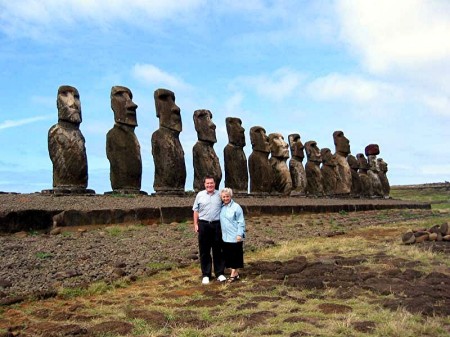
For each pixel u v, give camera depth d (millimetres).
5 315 7656
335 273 10195
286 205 23391
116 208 15938
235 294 8852
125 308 7984
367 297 8383
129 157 20562
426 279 9547
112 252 11797
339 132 37156
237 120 27312
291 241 15094
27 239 12758
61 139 18578
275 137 30625
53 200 16281
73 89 19203
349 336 6477
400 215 26656
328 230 18203
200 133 24500
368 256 12219
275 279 9961
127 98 20969
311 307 7863
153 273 10516
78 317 7555
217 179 24625
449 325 6914
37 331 6922
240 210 10117
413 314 7254
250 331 6758
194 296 8797
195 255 12133
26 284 8938
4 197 16031
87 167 19219
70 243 12539
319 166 34281
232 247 10023
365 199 37031
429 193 53219
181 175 22453
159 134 22312
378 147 41594
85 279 9500
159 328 7039
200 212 10164
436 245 13617
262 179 28406
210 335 6664
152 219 16844
